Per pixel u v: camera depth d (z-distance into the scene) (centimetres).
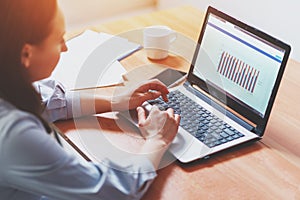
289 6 198
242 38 121
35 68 87
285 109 127
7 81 83
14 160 80
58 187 85
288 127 120
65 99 121
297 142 114
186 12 183
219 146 110
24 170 81
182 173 103
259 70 115
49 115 118
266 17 212
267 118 112
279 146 113
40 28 81
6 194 90
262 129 113
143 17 178
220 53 127
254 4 215
